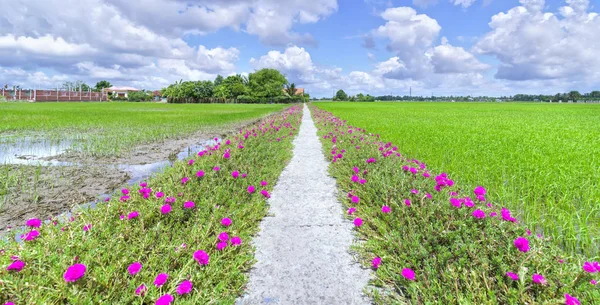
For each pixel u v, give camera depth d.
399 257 2.70
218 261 2.62
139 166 7.04
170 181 4.34
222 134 12.92
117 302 1.97
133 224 2.98
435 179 4.19
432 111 37.12
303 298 2.37
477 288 2.13
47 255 2.22
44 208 4.26
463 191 4.59
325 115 23.02
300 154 8.46
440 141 9.40
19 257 2.13
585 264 2.03
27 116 19.66
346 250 3.10
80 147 9.23
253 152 6.77
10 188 5.11
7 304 1.71
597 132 12.20
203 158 5.68
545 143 8.77
